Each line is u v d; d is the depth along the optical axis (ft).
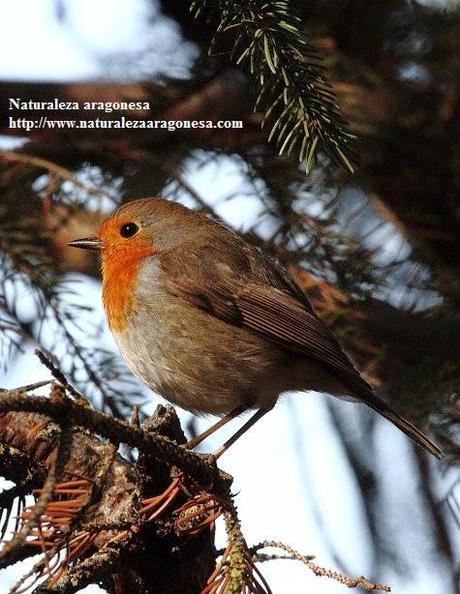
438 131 35.17
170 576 20.59
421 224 35.55
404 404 31.22
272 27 22.59
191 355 29.45
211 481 20.16
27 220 30.81
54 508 18.57
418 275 33.42
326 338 29.89
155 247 30.50
